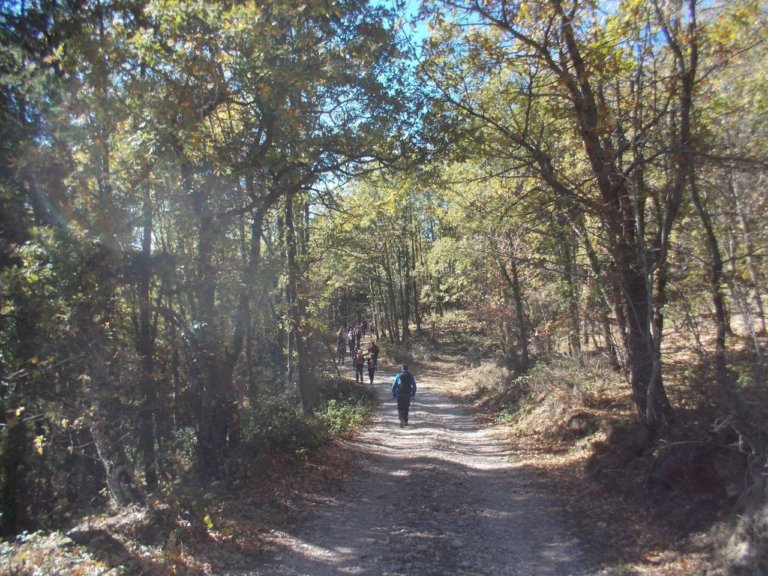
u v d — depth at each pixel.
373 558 6.68
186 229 9.02
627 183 9.55
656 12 8.77
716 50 8.70
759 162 7.97
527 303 20.86
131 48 7.72
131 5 8.45
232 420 10.20
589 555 6.63
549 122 11.72
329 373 22.05
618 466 9.18
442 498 9.22
